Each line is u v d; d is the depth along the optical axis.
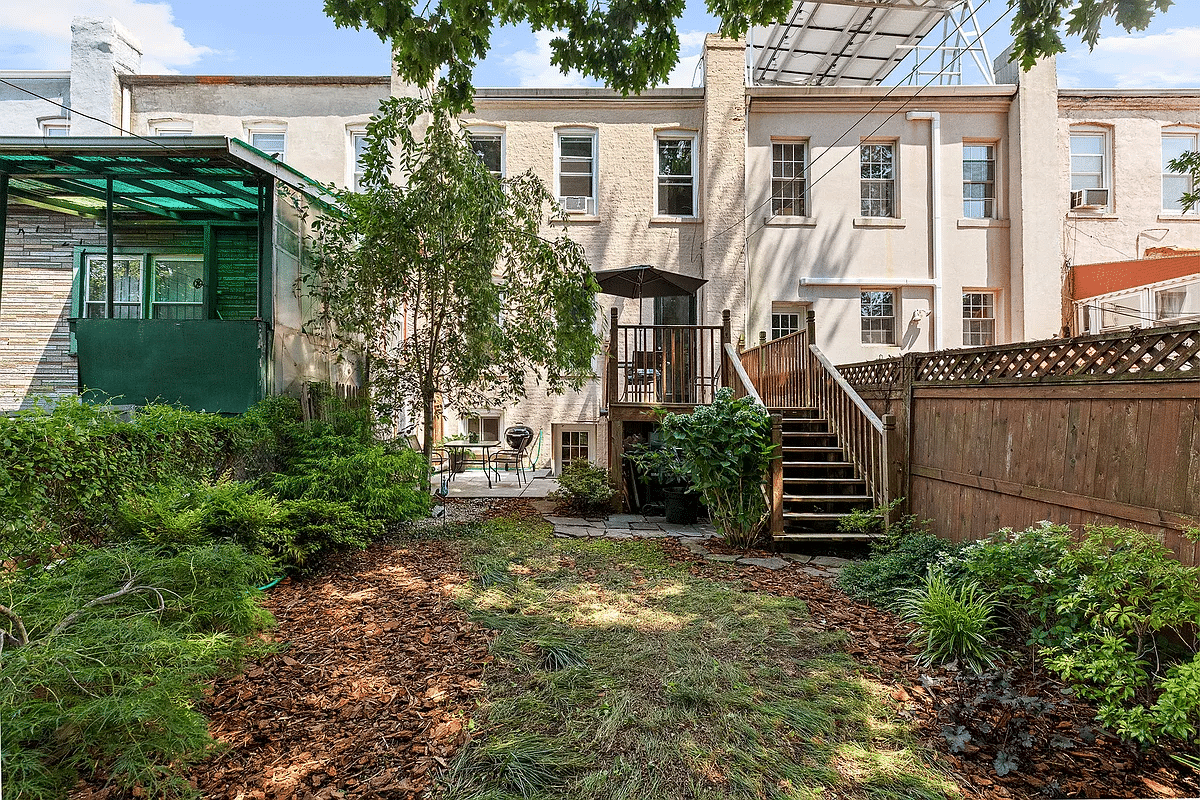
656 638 3.75
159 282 9.25
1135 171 11.95
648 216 12.04
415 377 7.18
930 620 3.52
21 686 2.03
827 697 3.05
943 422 5.80
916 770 2.49
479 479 10.87
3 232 6.80
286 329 7.42
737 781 2.38
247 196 7.59
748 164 12.08
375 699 2.98
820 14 12.54
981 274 12.04
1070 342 4.22
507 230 7.02
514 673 3.27
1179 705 2.37
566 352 7.31
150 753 2.33
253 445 5.79
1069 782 2.38
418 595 4.47
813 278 11.99
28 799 1.97
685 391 10.10
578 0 4.37
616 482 8.34
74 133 11.14
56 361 9.30
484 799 2.24
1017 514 4.75
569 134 12.14
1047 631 3.20
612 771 2.44
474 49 4.39
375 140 6.76
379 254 6.67
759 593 4.75
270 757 2.53
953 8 11.52
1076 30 3.51
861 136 12.09
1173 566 2.85
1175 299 10.35
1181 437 3.32
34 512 3.38
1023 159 11.73
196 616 2.98
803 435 7.52
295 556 4.74
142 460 4.34
